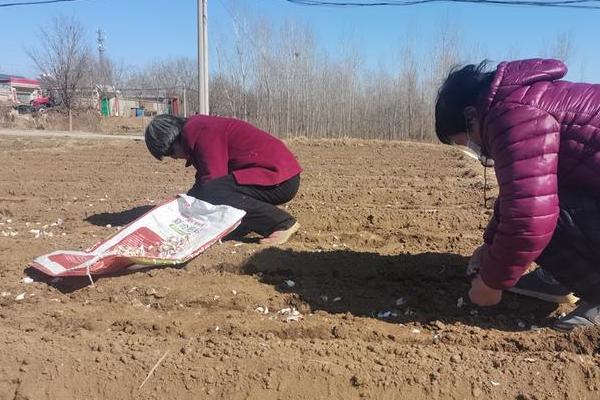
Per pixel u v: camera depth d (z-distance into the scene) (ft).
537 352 9.32
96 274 12.53
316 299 11.65
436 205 21.88
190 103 127.85
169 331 10.19
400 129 87.56
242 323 10.47
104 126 111.24
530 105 8.14
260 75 84.89
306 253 13.88
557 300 11.10
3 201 22.33
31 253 14.17
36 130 92.68
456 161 39.09
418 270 13.00
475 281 9.54
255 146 14.96
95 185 26.27
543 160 8.02
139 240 13.73
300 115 85.97
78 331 10.09
